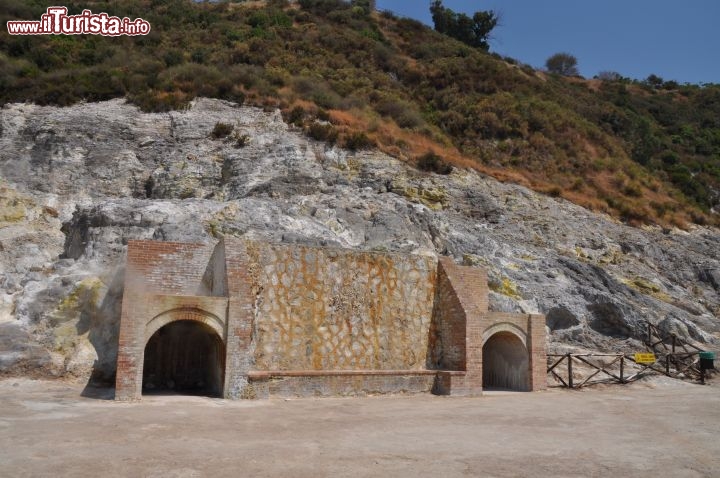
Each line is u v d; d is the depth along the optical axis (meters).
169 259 19.33
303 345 19.41
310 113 44.19
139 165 36.19
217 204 29.92
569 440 12.73
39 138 35.91
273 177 35.25
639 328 29.69
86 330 20.03
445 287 22.00
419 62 70.25
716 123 91.06
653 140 72.19
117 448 10.39
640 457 11.20
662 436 13.52
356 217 32.47
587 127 61.78
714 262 41.78
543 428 14.18
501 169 48.72
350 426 13.58
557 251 36.84
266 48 60.62
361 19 80.75
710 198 62.19
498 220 38.50
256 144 38.41
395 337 21.05
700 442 12.90
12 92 40.62
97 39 57.62
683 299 36.03
